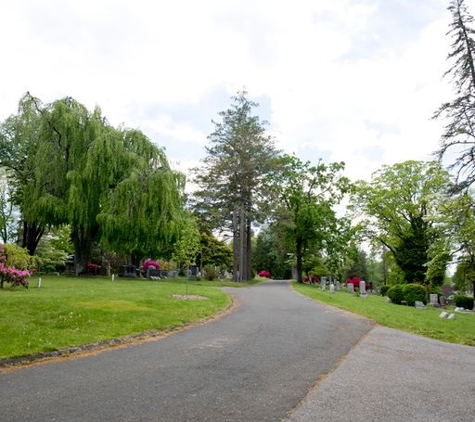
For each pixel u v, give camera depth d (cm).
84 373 742
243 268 4219
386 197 4225
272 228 4378
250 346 1008
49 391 638
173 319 1306
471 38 1758
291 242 4941
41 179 2862
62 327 1075
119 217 2883
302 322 1425
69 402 591
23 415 538
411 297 2739
